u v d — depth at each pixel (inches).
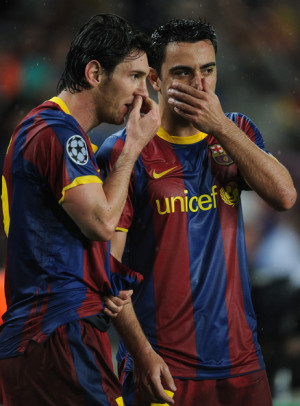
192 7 1425.9
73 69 356.8
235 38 1471.5
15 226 346.3
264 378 425.1
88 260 349.4
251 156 401.1
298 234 1095.6
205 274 414.0
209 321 411.8
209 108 396.5
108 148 421.7
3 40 1280.8
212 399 413.7
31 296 342.0
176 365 410.0
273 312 803.4
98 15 362.3
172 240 414.3
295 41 1544.0
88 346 343.3
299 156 1408.7
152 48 369.7
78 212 334.3
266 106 1448.1
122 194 347.9
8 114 1227.2
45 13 1334.9
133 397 418.0
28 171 340.8
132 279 376.5
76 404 337.1
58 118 343.6
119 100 359.9
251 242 1065.5
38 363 335.9
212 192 421.7
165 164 419.8
